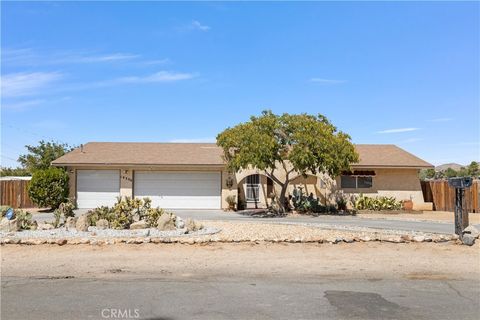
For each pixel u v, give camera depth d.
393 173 32.03
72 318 6.70
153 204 30.02
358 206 30.31
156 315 6.87
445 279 9.49
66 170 29.56
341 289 8.56
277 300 7.73
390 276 9.74
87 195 29.64
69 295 7.99
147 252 12.13
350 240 13.55
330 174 26.12
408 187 32.00
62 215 17.19
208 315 6.88
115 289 8.44
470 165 54.69
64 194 27.98
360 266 10.71
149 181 30.14
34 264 10.74
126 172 29.73
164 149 32.69
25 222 15.62
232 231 16.16
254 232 15.84
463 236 13.66
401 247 13.03
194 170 30.30
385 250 12.62
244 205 30.94
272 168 26.77
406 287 8.77
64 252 12.11
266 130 26.00
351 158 26.03
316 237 13.87
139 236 14.19
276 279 9.37
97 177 29.80
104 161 29.52
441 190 31.81
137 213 16.42
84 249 12.45
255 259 11.37
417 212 29.80
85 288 8.51
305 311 7.11
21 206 29.92
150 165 29.48
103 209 16.36
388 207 30.36
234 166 26.36
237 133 25.94
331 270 10.28
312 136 25.48
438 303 7.66
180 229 15.62
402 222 22.55
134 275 9.66
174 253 12.02
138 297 7.87
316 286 8.77
